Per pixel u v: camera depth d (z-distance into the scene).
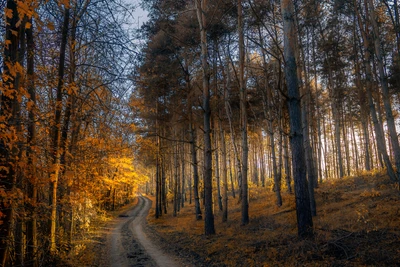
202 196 29.91
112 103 8.41
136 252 11.60
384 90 12.62
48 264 7.91
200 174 36.38
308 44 22.45
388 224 8.80
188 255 10.46
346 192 16.94
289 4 9.02
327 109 33.94
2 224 4.89
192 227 17.89
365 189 16.20
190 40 16.88
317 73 26.02
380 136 16.39
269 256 7.96
